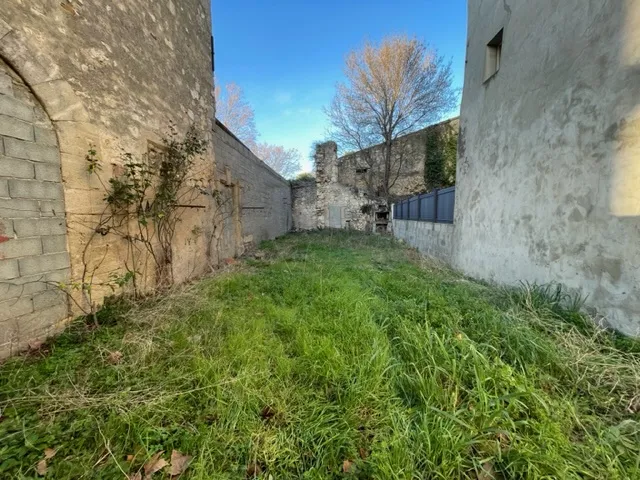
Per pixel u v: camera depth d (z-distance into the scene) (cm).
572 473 96
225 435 115
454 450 102
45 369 155
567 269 244
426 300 265
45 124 190
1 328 164
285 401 136
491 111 370
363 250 716
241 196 664
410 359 166
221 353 176
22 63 173
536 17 280
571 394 139
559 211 253
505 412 116
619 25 194
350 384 142
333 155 1470
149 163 309
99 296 236
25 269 177
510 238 325
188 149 359
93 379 150
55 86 195
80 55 216
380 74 1364
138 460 104
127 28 271
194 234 407
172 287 324
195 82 419
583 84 225
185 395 138
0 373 150
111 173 249
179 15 373
